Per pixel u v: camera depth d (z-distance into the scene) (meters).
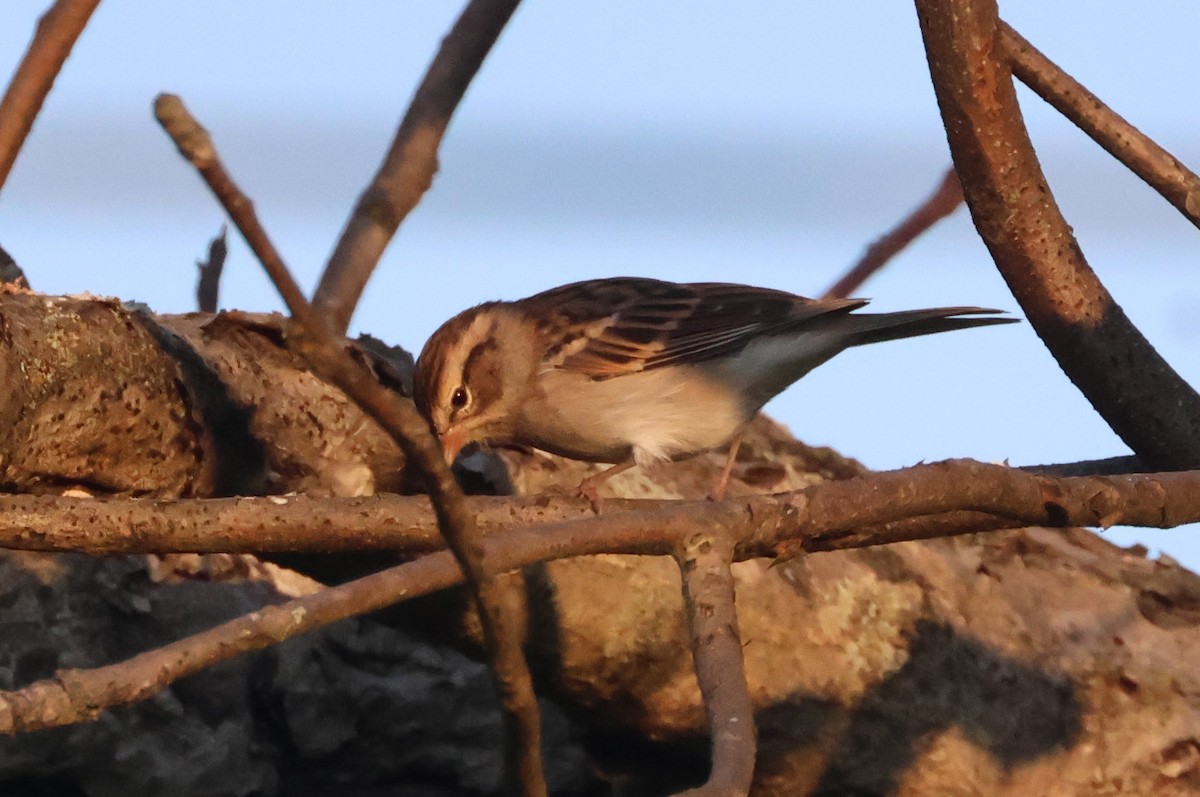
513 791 5.58
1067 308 9.38
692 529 6.43
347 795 9.67
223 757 9.24
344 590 5.69
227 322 8.14
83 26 6.30
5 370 6.74
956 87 8.82
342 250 7.32
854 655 9.09
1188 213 9.02
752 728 5.71
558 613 8.33
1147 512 7.20
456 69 7.67
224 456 7.94
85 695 5.11
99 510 6.68
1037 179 9.15
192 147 4.00
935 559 9.59
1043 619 9.55
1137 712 9.36
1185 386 9.57
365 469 8.27
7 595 8.94
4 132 6.17
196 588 9.45
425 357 10.47
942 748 9.13
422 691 9.61
